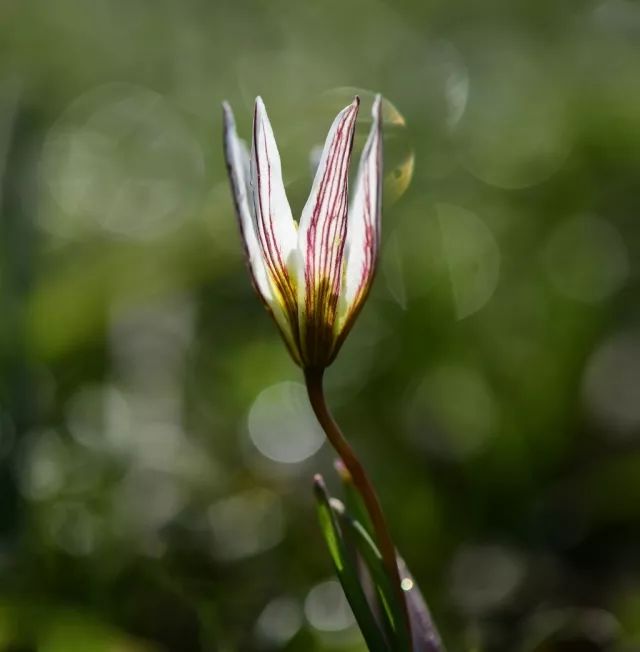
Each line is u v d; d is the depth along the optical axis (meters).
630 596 0.34
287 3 0.71
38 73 0.65
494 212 0.60
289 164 0.54
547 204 0.61
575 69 0.70
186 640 0.32
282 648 0.31
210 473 0.40
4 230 0.40
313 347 0.25
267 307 0.25
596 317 0.50
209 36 0.70
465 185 0.61
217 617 0.32
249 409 0.47
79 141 0.66
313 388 0.25
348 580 0.25
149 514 0.35
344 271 0.24
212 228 0.58
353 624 0.32
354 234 0.24
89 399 0.42
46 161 0.57
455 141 0.63
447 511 0.40
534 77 0.69
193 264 0.56
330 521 0.25
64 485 0.35
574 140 0.64
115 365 0.46
